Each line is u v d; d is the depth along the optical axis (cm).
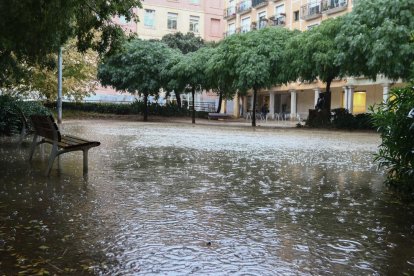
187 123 3291
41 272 316
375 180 757
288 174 813
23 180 671
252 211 511
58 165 838
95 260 342
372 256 364
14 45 1055
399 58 2180
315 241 402
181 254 358
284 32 3017
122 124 2795
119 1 1133
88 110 4128
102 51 1227
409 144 589
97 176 725
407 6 2227
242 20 5547
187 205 534
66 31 1100
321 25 2633
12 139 1334
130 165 877
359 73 2508
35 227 425
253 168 884
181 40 5006
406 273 329
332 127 2750
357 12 2398
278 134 2131
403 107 584
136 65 3403
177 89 3428
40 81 2594
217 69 3017
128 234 409
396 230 443
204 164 927
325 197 602
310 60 2598
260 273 322
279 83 3042
